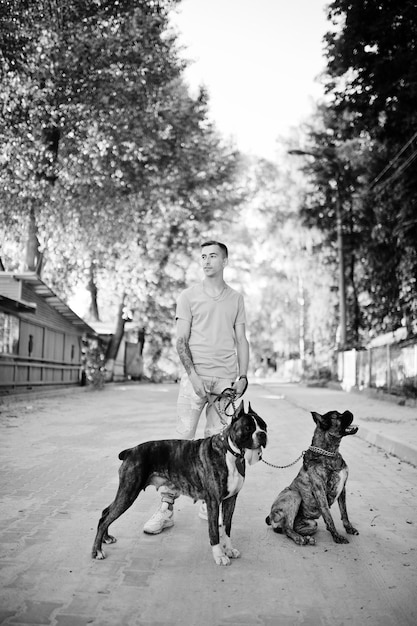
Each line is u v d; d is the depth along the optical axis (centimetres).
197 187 3866
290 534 482
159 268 4000
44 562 422
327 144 3566
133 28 2381
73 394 2611
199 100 3288
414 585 387
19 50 2212
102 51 2305
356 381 2652
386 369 2194
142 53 2450
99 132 2456
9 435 1117
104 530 433
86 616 333
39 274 2566
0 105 2253
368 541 484
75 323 2784
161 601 355
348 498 645
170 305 4234
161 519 500
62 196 2488
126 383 4081
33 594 364
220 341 521
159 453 442
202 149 3559
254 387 3666
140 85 2528
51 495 634
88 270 3225
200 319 523
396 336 2656
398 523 543
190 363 512
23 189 2370
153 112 2764
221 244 527
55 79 2298
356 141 3316
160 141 3048
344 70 2006
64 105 2348
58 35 2227
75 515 554
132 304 3916
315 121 4053
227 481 417
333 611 345
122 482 435
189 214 3991
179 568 413
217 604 352
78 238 2614
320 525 535
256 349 7325
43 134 2420
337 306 4006
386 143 2269
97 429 1223
